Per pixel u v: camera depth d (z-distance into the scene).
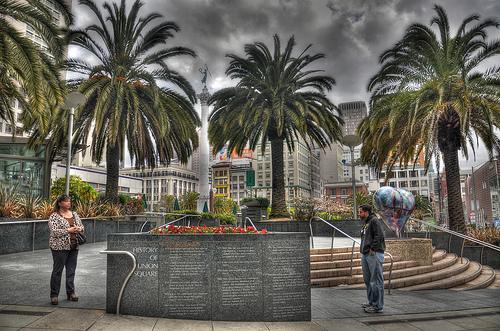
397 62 17.44
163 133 16.56
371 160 20.98
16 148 17.41
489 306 6.73
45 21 11.98
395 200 11.05
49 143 17.41
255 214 23.28
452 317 5.91
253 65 21.39
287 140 26.45
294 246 5.34
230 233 5.25
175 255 5.11
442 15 17.28
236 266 5.16
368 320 5.59
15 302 5.27
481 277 10.91
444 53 17.42
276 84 21.34
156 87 16.88
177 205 26.83
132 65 19.12
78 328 4.33
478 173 50.25
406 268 9.71
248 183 40.22
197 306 5.05
